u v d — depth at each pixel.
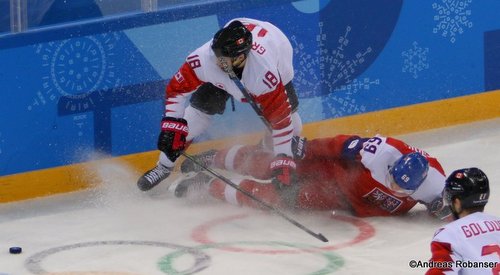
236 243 16.81
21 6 19.28
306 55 22.67
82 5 20.02
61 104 19.92
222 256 16.11
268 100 17.20
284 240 16.94
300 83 22.70
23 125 19.59
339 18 22.91
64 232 17.53
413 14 23.92
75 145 20.20
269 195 18.02
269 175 19.19
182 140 17.91
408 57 24.03
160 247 16.62
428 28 24.19
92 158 20.44
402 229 17.39
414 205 17.95
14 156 19.58
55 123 19.92
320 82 22.95
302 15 22.44
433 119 24.62
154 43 20.80
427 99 24.48
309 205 18.12
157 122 21.09
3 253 16.33
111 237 17.22
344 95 23.33
